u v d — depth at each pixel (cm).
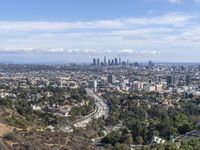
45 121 16925
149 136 14650
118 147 11919
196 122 16288
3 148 6919
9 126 10094
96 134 15062
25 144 7694
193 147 9981
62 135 10194
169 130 14912
